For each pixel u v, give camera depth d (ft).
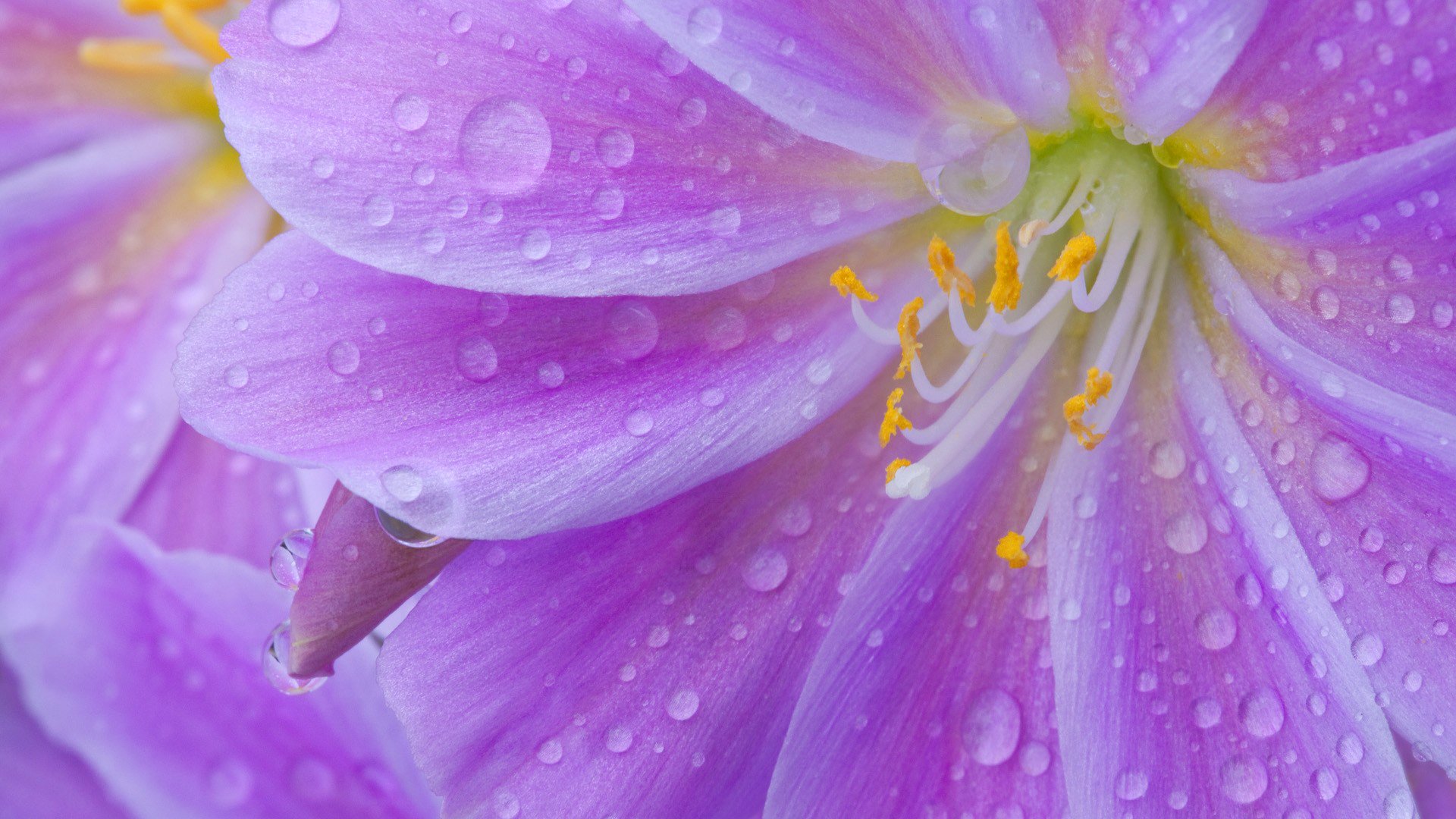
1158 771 0.22
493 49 0.21
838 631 0.22
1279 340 0.22
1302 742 0.21
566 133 0.21
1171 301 0.22
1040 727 0.22
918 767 0.22
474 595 0.22
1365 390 0.21
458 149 0.21
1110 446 0.22
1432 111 0.21
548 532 0.21
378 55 0.21
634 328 0.21
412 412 0.21
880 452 0.22
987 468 0.22
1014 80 0.21
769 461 0.22
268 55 0.21
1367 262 0.21
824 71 0.21
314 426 0.21
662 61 0.21
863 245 0.22
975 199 0.22
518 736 0.22
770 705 0.22
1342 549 0.21
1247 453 0.22
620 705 0.22
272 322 0.21
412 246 0.21
